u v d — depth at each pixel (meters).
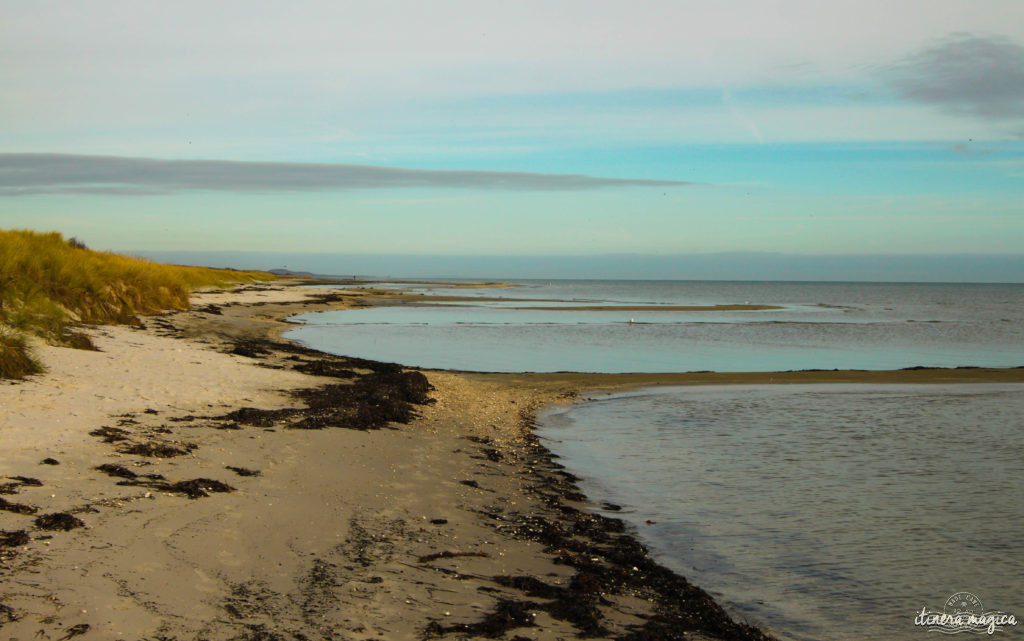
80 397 12.50
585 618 5.91
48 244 29.09
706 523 8.93
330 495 8.77
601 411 17.03
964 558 7.89
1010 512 9.43
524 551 7.55
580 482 10.74
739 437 14.09
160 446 9.95
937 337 41.53
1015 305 91.75
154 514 7.23
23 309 18.53
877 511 9.44
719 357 30.27
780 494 10.18
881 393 19.83
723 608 6.59
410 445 12.21
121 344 20.22
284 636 5.04
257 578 6.04
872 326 49.44
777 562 7.72
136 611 5.13
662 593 6.76
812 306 81.88
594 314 57.31
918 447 13.23
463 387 19.50
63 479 7.96
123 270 32.19
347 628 5.29
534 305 68.81
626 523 8.90
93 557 5.98
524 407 17.30
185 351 20.69
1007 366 28.27
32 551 5.94
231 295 59.00
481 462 11.53
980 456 12.51
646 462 12.02
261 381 16.77
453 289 124.06
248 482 8.88
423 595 6.07
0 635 4.57
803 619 6.43
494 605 6.01
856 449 13.02
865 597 6.90
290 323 40.56
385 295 86.25
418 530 7.84
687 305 74.12
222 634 4.96
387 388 16.67
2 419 10.29
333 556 6.76
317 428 12.52
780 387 20.84
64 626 4.78
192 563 6.16
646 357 29.78
